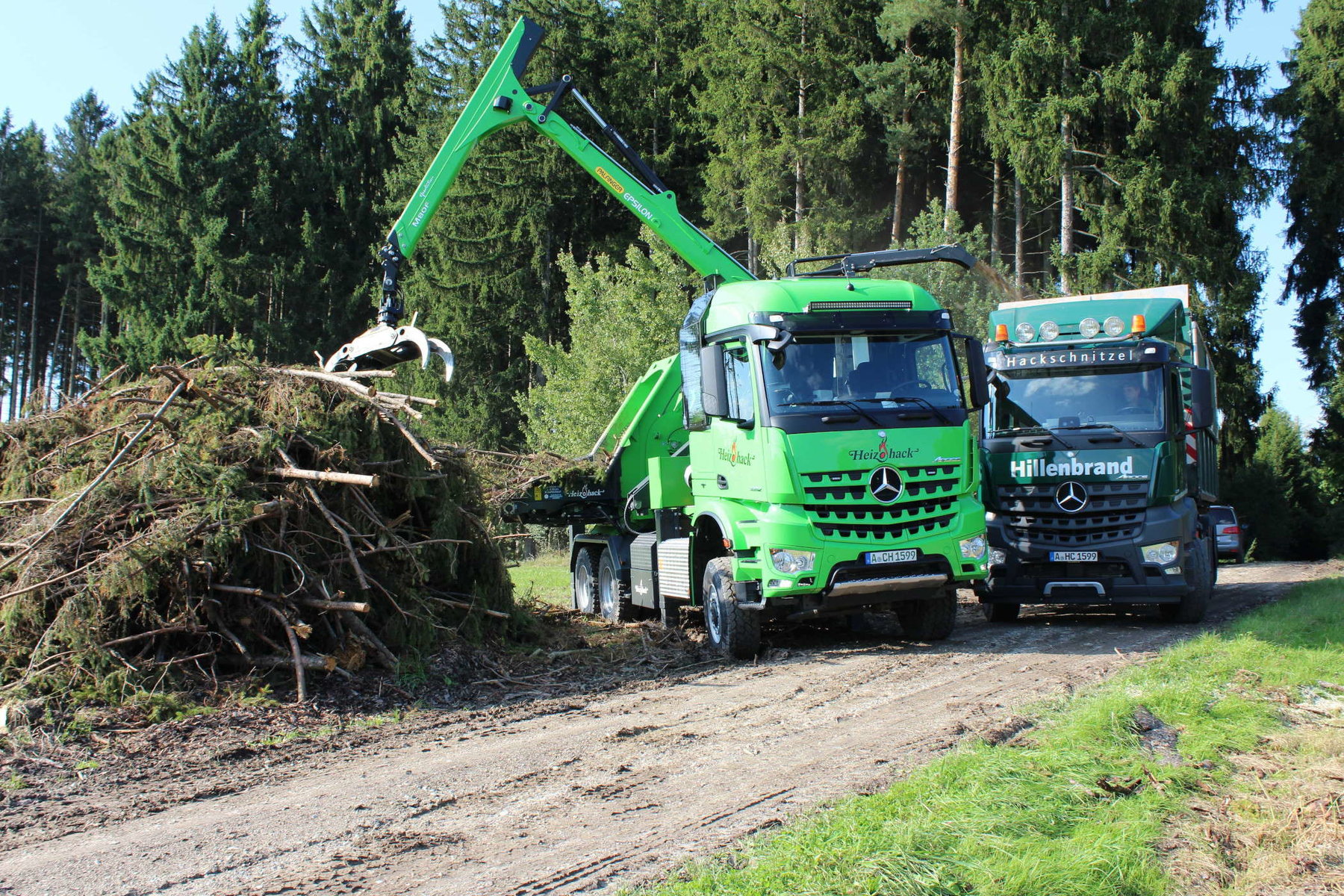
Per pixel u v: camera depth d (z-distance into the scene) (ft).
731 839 14.34
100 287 136.36
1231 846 13.62
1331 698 22.08
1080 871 12.29
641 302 85.10
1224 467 114.11
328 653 26.58
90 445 28.86
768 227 105.40
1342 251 122.21
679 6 134.21
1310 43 122.11
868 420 28.30
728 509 30.58
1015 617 38.40
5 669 23.52
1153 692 21.80
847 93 102.94
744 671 28.84
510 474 44.01
